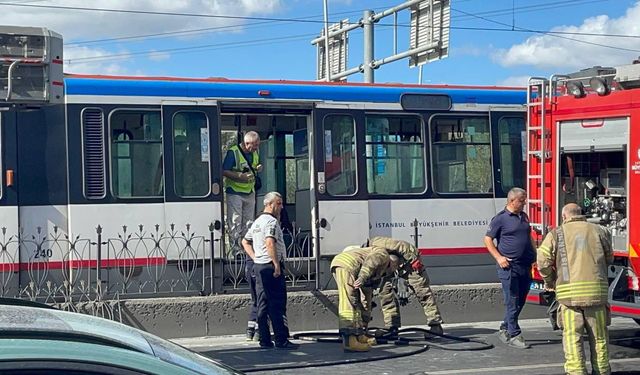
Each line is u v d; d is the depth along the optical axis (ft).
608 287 30.32
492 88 44.75
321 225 40.98
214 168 39.34
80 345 8.88
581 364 27.73
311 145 41.37
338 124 41.81
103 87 37.91
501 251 34.99
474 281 43.68
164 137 38.65
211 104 39.55
